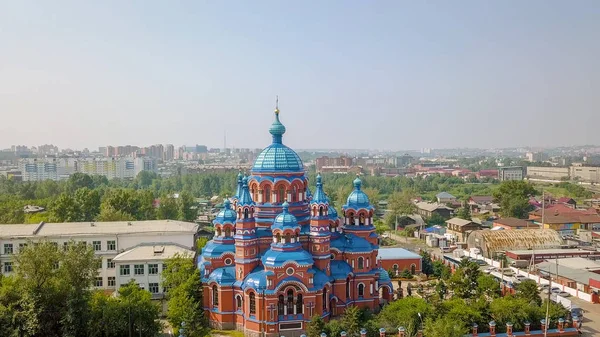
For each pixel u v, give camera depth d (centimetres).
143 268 10344
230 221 9069
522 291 9375
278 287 8144
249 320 8319
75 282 8050
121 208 17088
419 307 8262
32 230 11919
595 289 10569
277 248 8362
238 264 8656
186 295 8506
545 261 12925
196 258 11775
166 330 8806
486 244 14562
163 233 12038
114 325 7675
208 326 8819
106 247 11762
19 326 7462
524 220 18200
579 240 16388
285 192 9262
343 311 8850
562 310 8700
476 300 9262
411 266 12544
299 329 8238
